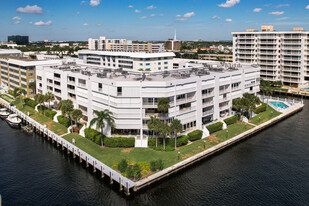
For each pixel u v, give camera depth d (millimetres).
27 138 91375
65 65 122125
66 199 57344
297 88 157250
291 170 68438
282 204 55219
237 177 65125
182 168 67938
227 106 99625
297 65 155375
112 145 76562
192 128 86750
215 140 82938
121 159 69688
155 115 77188
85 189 60906
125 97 76000
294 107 121188
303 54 154500
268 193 58875
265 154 77312
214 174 66438
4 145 85125
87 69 107312
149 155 71812
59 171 68688
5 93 148500
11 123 103312
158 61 172500
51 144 86125
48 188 61250
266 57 167125
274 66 164625
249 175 66062
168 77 85562
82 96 91500
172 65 181875
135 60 169000
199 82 85688
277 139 88250
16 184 62719
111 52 187875
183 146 78000
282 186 61406
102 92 81250
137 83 75125
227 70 103750
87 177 65938
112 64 188625
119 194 59062
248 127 94875
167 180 63625
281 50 161250
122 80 78750
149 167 65188
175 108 79812
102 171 64438
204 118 94125
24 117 105625
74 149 74625
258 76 114625
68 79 98438
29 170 69188
